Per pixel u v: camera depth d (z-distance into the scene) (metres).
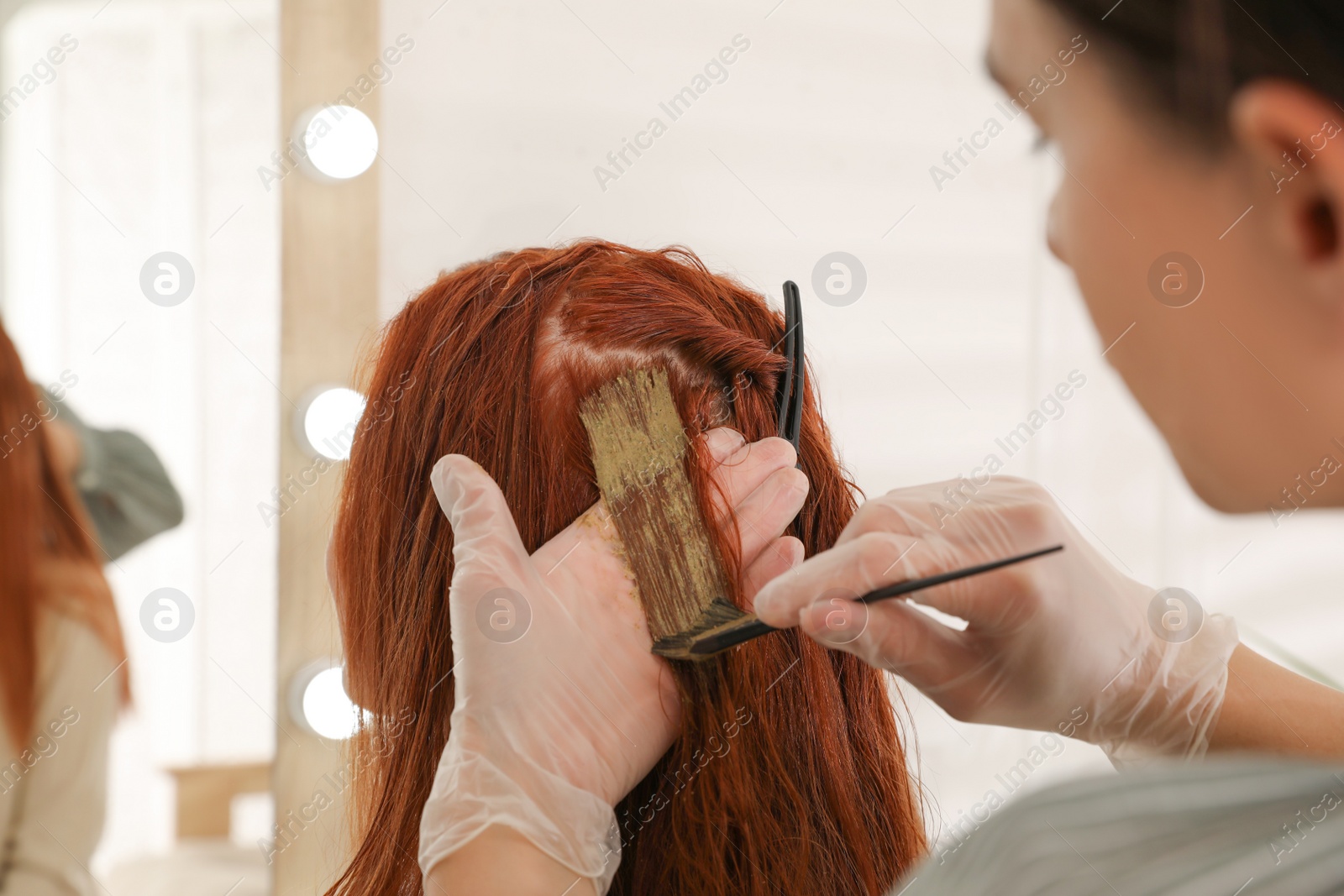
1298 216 0.28
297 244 0.99
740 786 0.66
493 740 0.60
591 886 0.58
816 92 1.02
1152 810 0.25
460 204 1.00
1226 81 0.28
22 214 1.00
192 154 1.00
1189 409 0.33
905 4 1.01
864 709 0.76
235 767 0.99
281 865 0.96
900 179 1.02
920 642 0.55
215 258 1.00
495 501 0.63
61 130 1.00
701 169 1.02
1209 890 0.23
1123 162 0.32
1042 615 0.56
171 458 1.00
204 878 0.98
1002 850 0.27
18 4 0.99
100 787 0.97
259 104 1.00
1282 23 0.27
